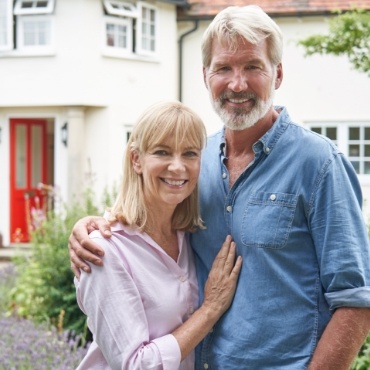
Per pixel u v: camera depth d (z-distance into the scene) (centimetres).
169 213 253
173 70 1358
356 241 230
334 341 227
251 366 239
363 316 228
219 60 245
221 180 257
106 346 239
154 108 247
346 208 231
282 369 235
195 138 245
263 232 239
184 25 1361
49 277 644
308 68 1320
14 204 1355
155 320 244
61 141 1296
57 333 572
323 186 233
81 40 1252
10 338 520
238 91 242
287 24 1320
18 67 1282
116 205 254
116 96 1289
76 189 1263
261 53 243
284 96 1330
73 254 244
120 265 239
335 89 1315
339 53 924
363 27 878
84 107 1286
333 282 229
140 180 251
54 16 1262
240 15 242
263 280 239
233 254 247
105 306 236
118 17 1292
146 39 1332
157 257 250
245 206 246
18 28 1280
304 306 235
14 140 1352
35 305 652
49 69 1267
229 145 262
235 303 244
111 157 1284
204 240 257
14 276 770
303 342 235
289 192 238
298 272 237
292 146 244
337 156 238
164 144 242
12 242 1348
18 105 1287
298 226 237
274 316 236
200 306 253
